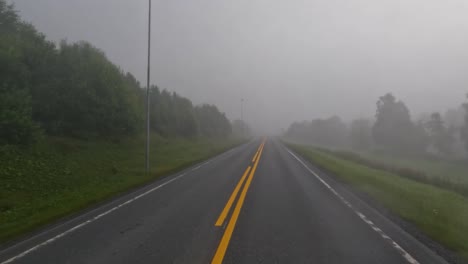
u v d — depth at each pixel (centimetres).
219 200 914
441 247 562
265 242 563
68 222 693
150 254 502
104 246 538
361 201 951
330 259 492
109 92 2392
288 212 789
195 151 3048
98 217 732
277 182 1281
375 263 481
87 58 2623
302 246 548
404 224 704
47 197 1009
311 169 1822
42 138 1617
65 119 2095
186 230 629
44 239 577
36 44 2239
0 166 1195
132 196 979
